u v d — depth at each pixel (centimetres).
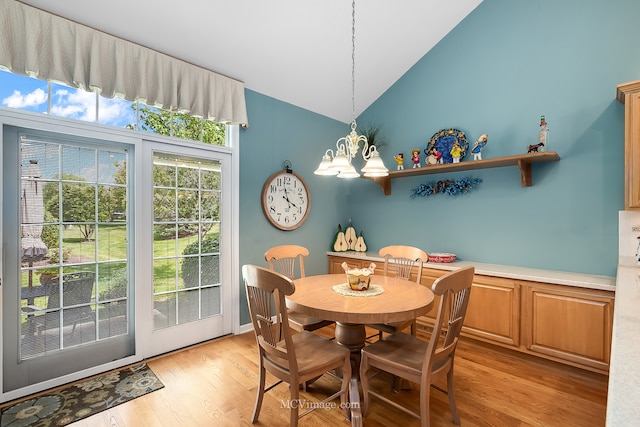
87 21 223
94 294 245
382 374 246
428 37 347
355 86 383
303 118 387
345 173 223
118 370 246
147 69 250
